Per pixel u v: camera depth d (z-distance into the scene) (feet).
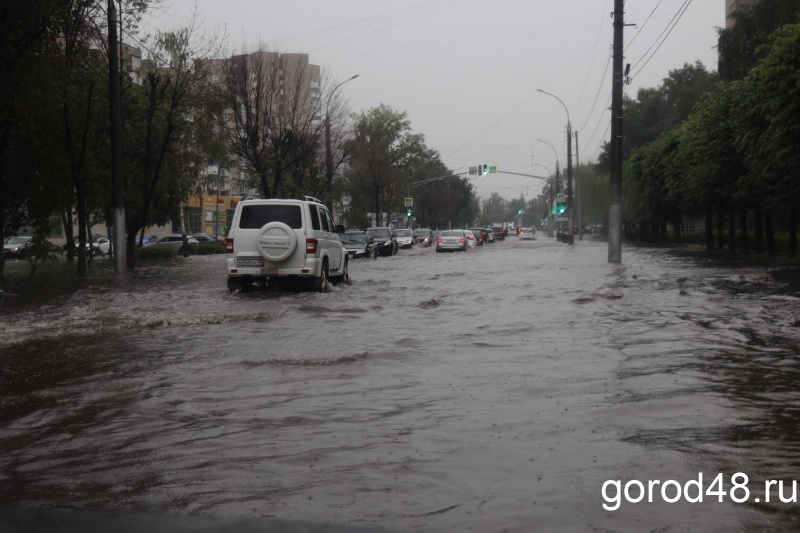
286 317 42.60
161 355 29.48
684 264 99.55
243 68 123.24
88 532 11.76
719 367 26.08
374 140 232.53
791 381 23.59
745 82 108.47
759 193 108.88
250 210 60.49
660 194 184.85
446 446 16.63
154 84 100.48
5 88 61.00
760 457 15.66
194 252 180.86
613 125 100.89
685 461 15.42
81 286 69.15
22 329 37.52
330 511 12.75
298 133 132.36
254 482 14.33
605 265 98.84
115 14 83.61
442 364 26.99
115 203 85.51
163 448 16.74
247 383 23.86
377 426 18.42
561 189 345.92
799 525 12.06
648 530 11.92
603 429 18.01
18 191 76.54
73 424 19.02
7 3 57.93
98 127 99.81
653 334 34.53
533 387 22.90
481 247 206.18
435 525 12.12
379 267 101.40
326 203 156.25
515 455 15.92
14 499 13.61
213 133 107.96
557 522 12.25
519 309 46.01
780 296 52.26
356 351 29.58
